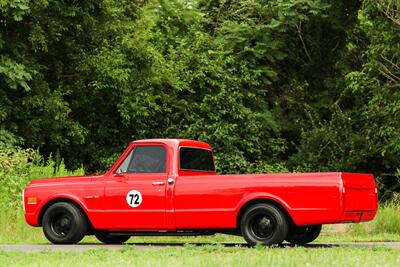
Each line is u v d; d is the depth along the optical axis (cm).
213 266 1180
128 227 1809
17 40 3684
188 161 1836
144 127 4278
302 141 4319
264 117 4516
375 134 4034
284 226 1653
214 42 4553
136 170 1822
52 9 3791
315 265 1189
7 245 1861
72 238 1859
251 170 4269
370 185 1727
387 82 3784
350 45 4222
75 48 3994
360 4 4628
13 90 3756
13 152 3173
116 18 4100
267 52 4628
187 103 4300
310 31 4847
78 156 4153
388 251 1540
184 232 1809
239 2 4888
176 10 4622
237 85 4459
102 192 1836
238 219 1720
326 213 1605
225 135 4225
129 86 4012
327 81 4681
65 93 3822
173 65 4306
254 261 1237
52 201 1903
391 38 3650
